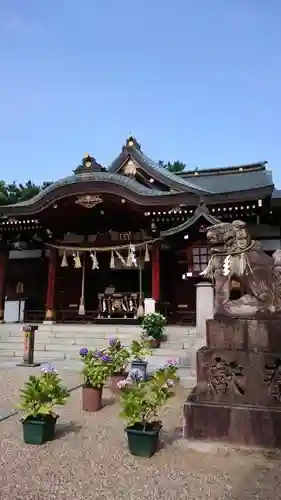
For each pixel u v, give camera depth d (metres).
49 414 5.55
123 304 19.11
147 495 3.88
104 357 7.47
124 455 4.97
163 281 19.80
